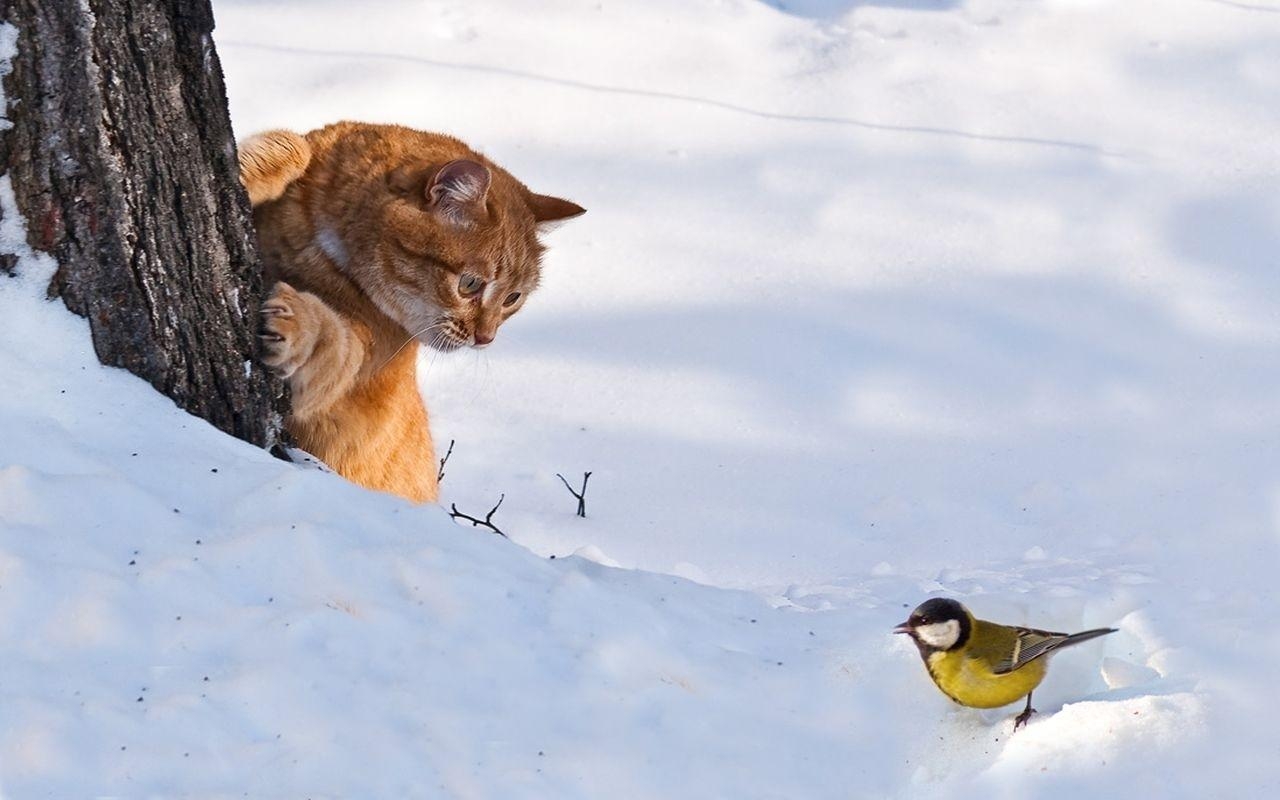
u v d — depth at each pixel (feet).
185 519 25.41
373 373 33.88
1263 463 43.27
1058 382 49.16
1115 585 32.07
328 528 25.53
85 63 26.09
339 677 22.94
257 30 65.62
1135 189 58.59
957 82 65.05
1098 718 23.50
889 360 50.83
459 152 35.99
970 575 35.68
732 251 56.34
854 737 24.04
